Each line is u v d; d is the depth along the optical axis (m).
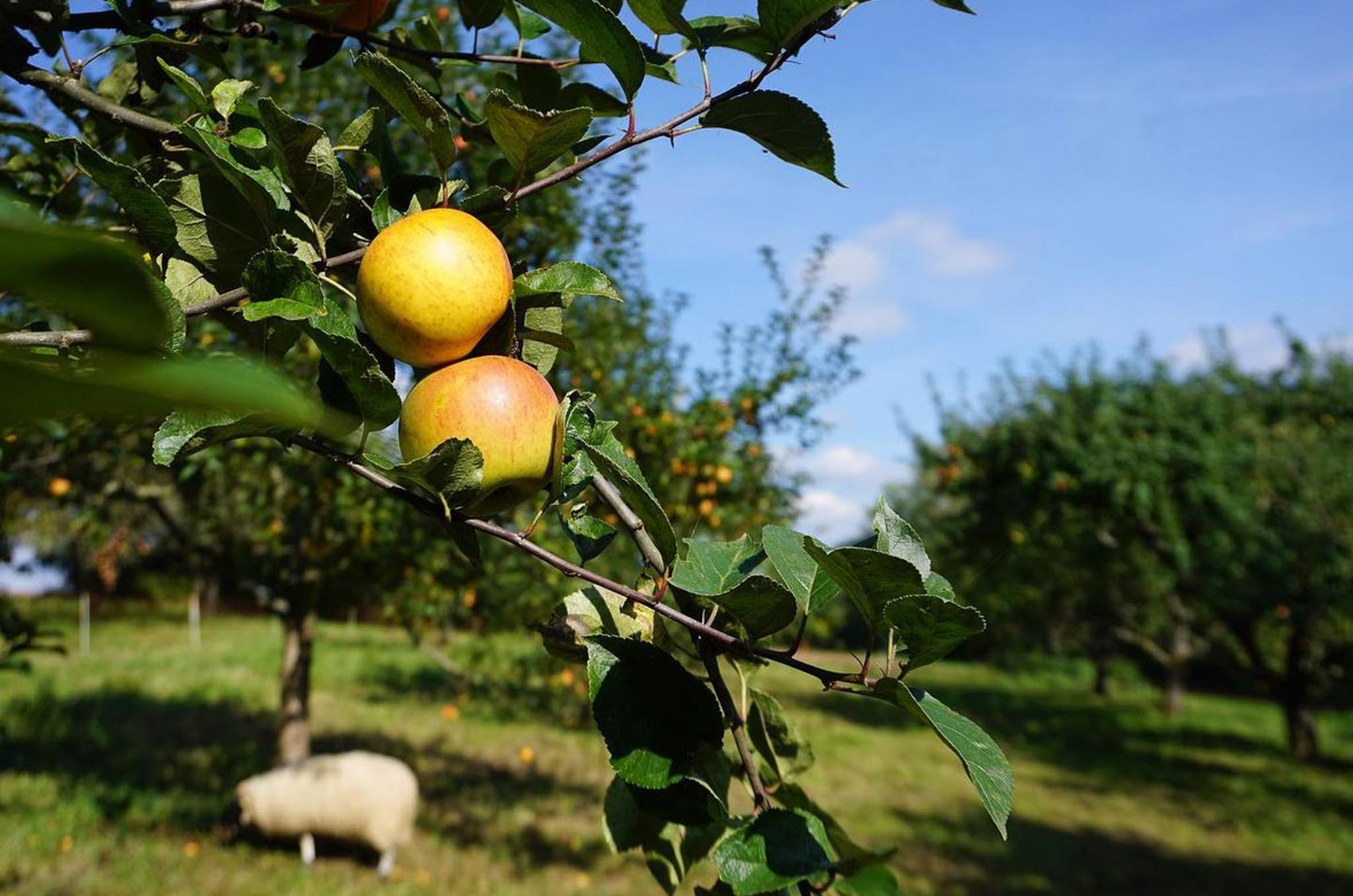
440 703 15.23
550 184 1.22
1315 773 14.05
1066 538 14.11
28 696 13.48
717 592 1.12
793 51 1.23
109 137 1.73
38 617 22.91
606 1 1.29
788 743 1.38
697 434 7.12
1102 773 13.69
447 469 0.99
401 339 1.12
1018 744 15.99
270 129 1.07
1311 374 14.57
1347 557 12.16
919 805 11.12
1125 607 17.83
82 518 7.77
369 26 1.55
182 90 1.24
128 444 5.16
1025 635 21.56
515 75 1.62
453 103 1.66
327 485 6.64
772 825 1.02
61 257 0.22
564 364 7.09
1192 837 10.30
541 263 6.73
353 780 7.71
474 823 9.11
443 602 7.71
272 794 7.66
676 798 1.06
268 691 15.53
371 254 1.11
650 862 1.40
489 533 1.03
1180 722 19.47
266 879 7.19
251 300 1.00
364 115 1.29
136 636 23.39
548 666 7.59
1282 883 8.66
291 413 0.23
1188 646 20.47
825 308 7.84
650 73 1.46
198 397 0.22
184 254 1.21
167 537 9.88
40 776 9.38
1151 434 13.45
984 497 14.40
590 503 1.41
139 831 8.01
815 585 1.14
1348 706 22.11
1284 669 17.34
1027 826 10.44
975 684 25.97
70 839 7.53
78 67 1.37
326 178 1.13
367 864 7.89
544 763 11.85
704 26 1.32
